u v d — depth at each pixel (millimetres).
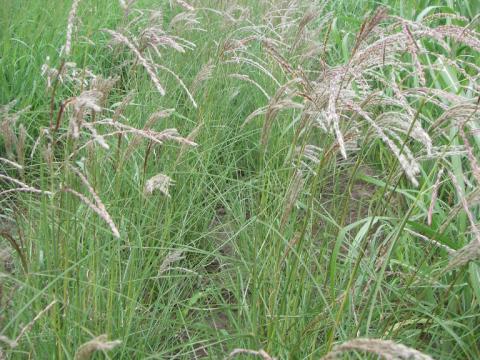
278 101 2611
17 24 5363
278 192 3414
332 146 2367
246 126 4676
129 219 3148
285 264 3084
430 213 2152
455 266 2385
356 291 2920
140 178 3533
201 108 3967
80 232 2793
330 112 1904
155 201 3434
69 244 2660
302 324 2643
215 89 4535
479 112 2152
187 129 4172
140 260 3010
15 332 2092
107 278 2820
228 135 4344
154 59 4734
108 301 2432
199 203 3600
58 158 3768
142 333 2748
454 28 2174
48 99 4723
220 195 3510
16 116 2479
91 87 2717
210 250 3631
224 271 3092
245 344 2621
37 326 2391
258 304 2668
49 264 2412
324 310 2467
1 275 2176
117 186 2799
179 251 2781
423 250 3320
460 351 2777
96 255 2547
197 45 4949
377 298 3031
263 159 3045
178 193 3607
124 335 2494
